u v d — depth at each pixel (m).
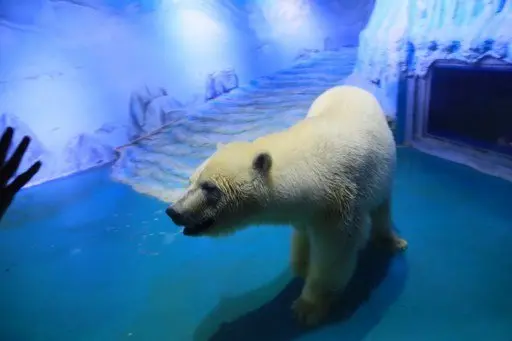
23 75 5.99
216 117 7.35
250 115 7.16
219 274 3.74
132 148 6.95
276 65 8.65
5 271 4.08
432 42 5.77
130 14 6.94
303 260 3.49
